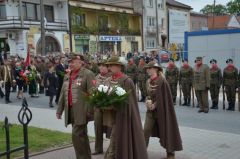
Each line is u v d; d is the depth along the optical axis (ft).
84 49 143.74
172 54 88.28
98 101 19.62
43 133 31.73
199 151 26.63
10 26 117.80
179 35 202.80
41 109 47.37
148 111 24.29
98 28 151.12
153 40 187.52
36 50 120.16
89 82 22.02
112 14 162.91
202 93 44.11
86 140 22.68
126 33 167.63
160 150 26.99
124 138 19.80
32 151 26.25
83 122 22.13
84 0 143.74
